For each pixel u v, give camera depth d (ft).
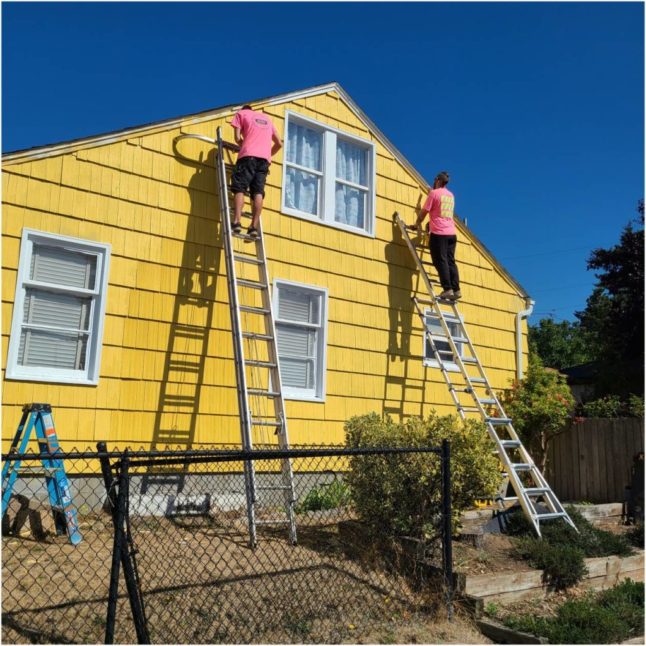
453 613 17.52
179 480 25.49
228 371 27.37
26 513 19.94
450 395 34.78
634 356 76.64
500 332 37.73
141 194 26.02
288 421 28.81
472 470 21.88
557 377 36.70
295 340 30.04
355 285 32.04
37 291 23.68
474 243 37.32
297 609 16.07
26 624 13.67
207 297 27.22
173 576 16.83
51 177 23.91
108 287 24.76
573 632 16.70
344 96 33.40
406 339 33.55
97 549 18.92
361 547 20.92
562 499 35.63
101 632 13.76
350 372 31.14
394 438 22.29
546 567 20.49
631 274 77.87
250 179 27.09
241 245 28.58
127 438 24.49
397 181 34.91
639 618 18.38
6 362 22.30
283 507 24.93
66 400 23.36
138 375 25.05
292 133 31.48
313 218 31.01
